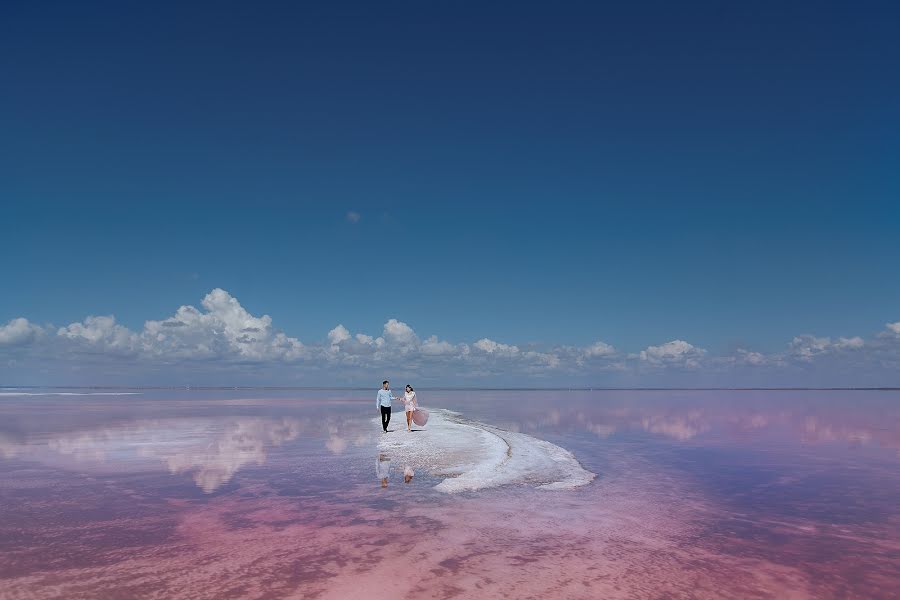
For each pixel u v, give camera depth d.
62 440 17.75
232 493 9.92
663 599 5.24
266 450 15.55
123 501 9.27
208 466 12.84
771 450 16.19
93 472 12.00
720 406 48.72
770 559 6.44
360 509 8.73
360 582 5.63
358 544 6.90
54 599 5.20
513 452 14.91
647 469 12.65
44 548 6.77
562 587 5.52
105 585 5.55
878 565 6.26
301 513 8.48
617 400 68.75
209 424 24.41
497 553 6.57
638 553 6.62
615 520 8.13
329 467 12.69
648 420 28.72
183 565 6.14
